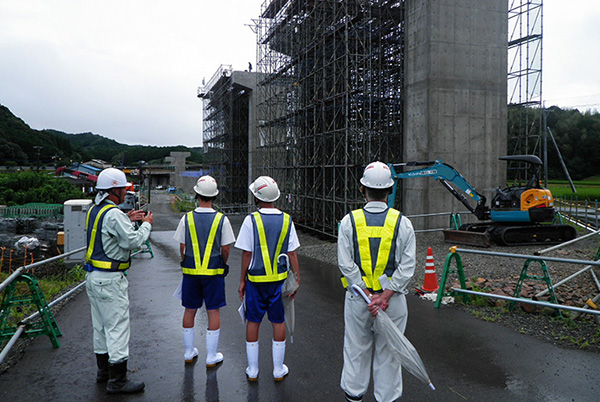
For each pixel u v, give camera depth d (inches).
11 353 192.5
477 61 650.2
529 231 523.8
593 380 162.2
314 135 770.2
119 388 153.6
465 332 215.0
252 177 1346.0
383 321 120.7
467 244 527.8
